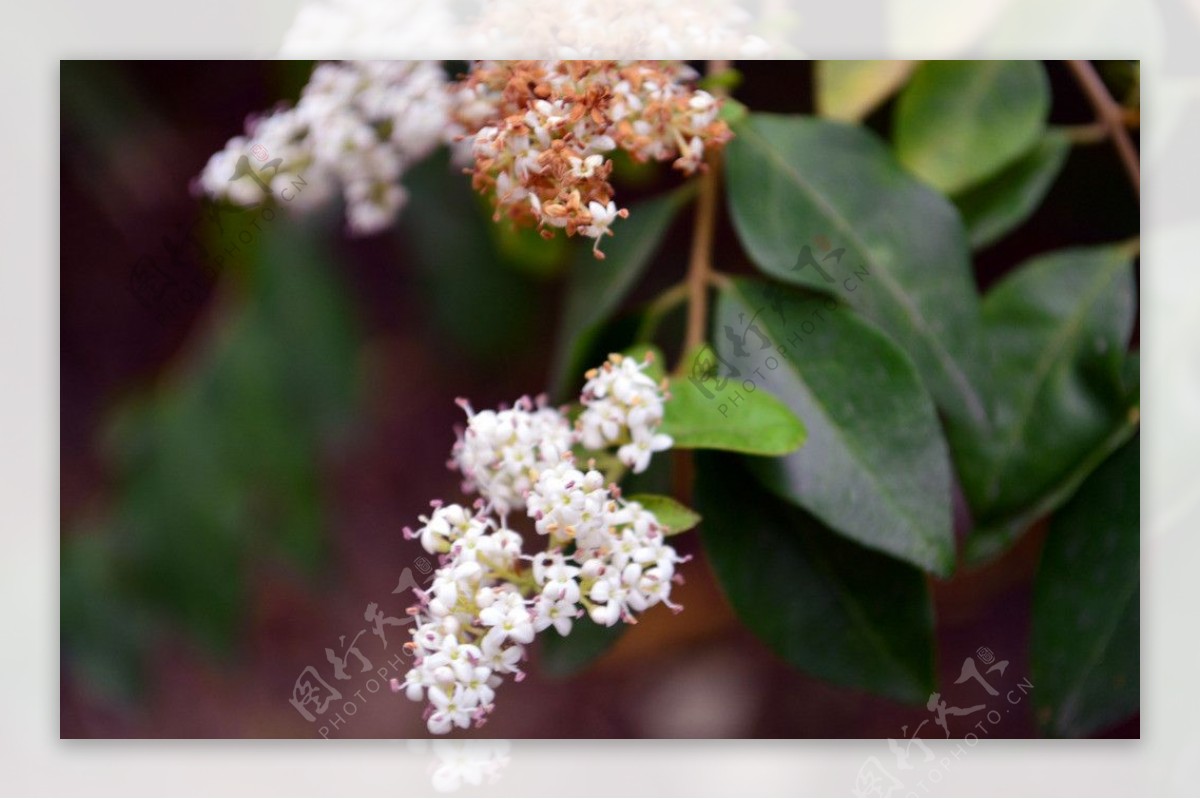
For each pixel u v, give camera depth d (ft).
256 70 1.72
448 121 1.46
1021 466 1.46
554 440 1.37
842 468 1.42
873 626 1.44
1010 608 1.75
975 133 1.49
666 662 1.78
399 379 1.82
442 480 1.82
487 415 1.38
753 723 1.76
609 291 1.51
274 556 1.67
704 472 1.45
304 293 1.64
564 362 1.53
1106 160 1.58
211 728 1.77
